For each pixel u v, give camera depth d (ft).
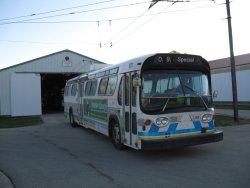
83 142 38.42
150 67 25.68
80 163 26.66
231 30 53.36
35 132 50.78
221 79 119.65
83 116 46.68
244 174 21.09
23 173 23.95
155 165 24.63
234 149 29.78
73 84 54.39
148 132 24.71
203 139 25.98
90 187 19.74
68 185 20.36
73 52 95.76
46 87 138.92
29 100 91.50
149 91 25.38
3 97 89.56
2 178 22.44
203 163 24.58
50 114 96.48
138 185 19.67
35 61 92.27
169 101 25.55
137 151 30.58
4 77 89.76
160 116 24.91
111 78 33.30
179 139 24.89
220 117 61.67
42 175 23.16
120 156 28.71
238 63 110.22
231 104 110.01
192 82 26.84
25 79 91.25
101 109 36.83
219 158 26.13
